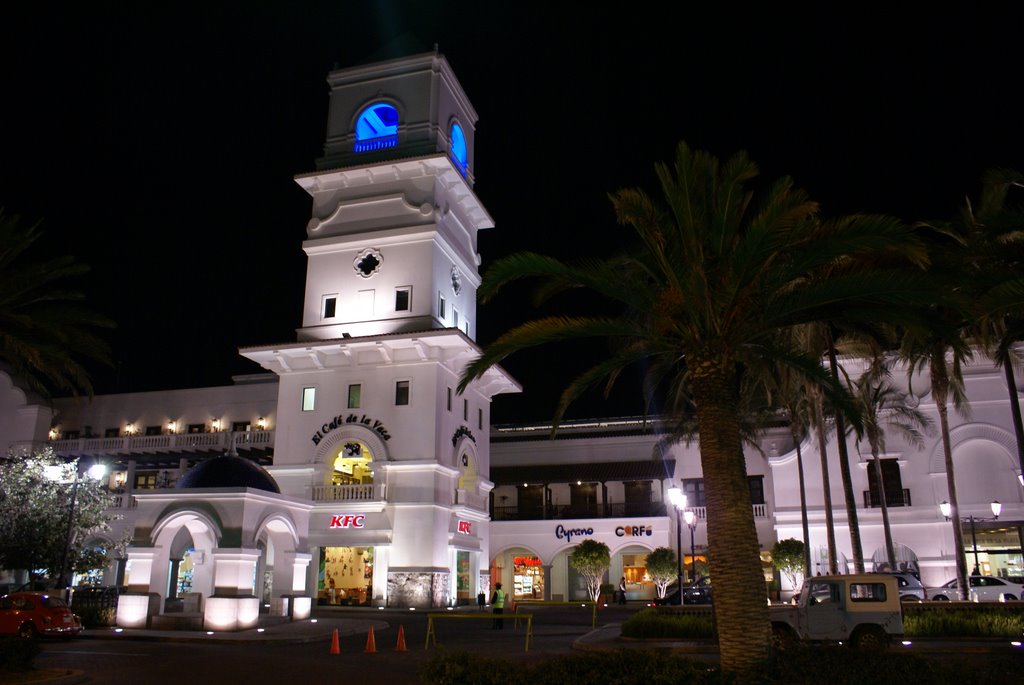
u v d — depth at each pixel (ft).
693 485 181.16
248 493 96.53
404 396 143.64
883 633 69.10
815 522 160.25
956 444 154.81
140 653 73.61
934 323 53.31
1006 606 81.82
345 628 98.48
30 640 57.82
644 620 84.99
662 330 53.78
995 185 93.76
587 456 193.26
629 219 53.16
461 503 147.02
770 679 43.52
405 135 156.15
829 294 49.93
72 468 125.29
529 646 84.53
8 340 76.89
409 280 148.77
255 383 191.42
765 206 49.16
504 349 55.98
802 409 138.21
